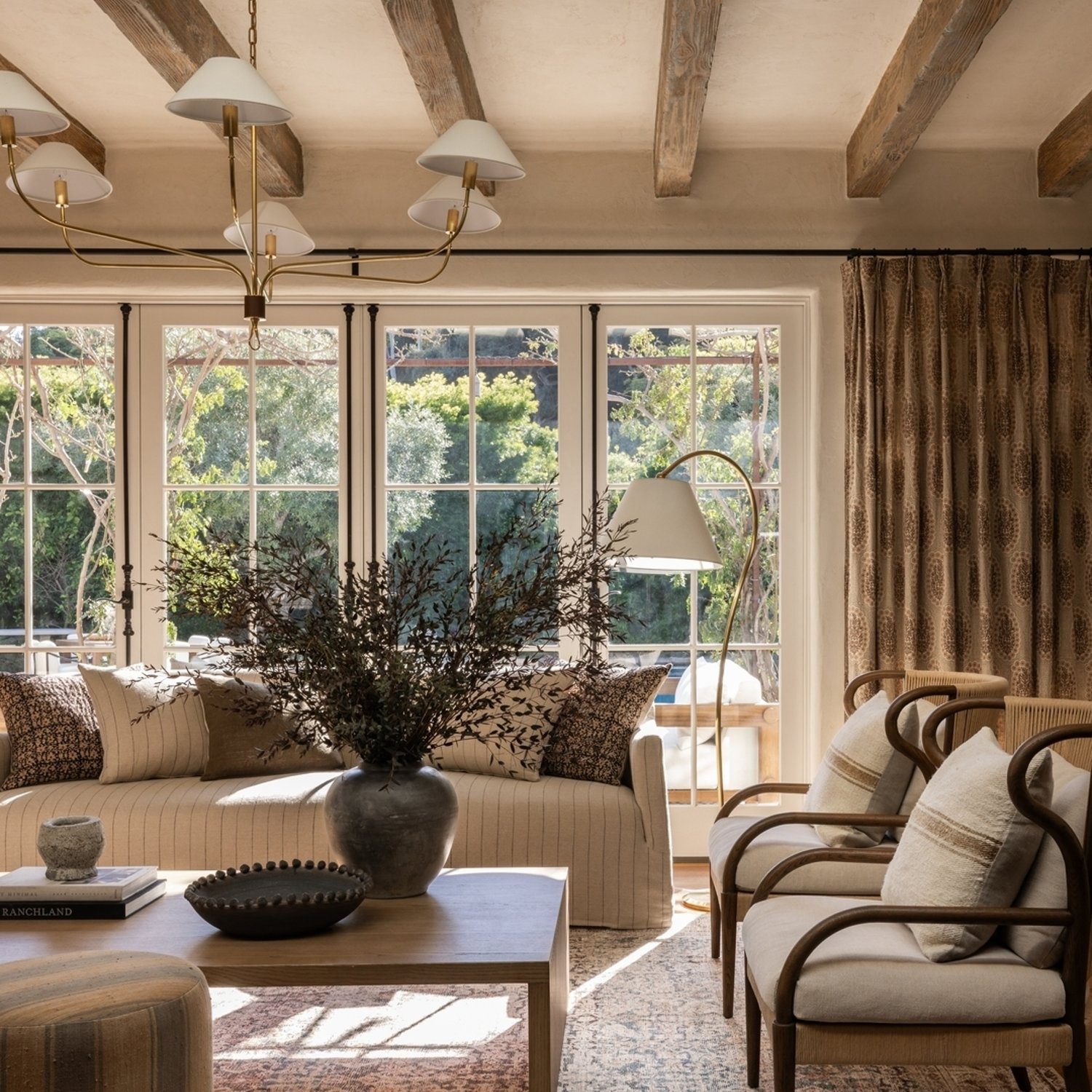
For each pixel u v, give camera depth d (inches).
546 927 99.5
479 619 106.4
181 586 104.0
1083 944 84.0
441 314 201.5
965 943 86.7
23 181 129.0
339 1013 125.3
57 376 202.5
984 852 86.7
